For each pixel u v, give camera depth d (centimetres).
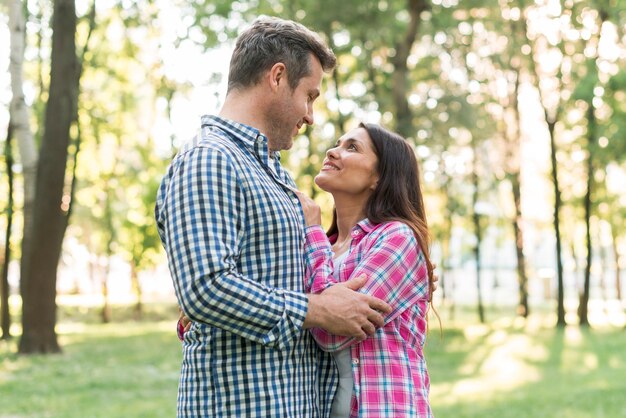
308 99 296
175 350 1830
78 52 2295
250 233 269
